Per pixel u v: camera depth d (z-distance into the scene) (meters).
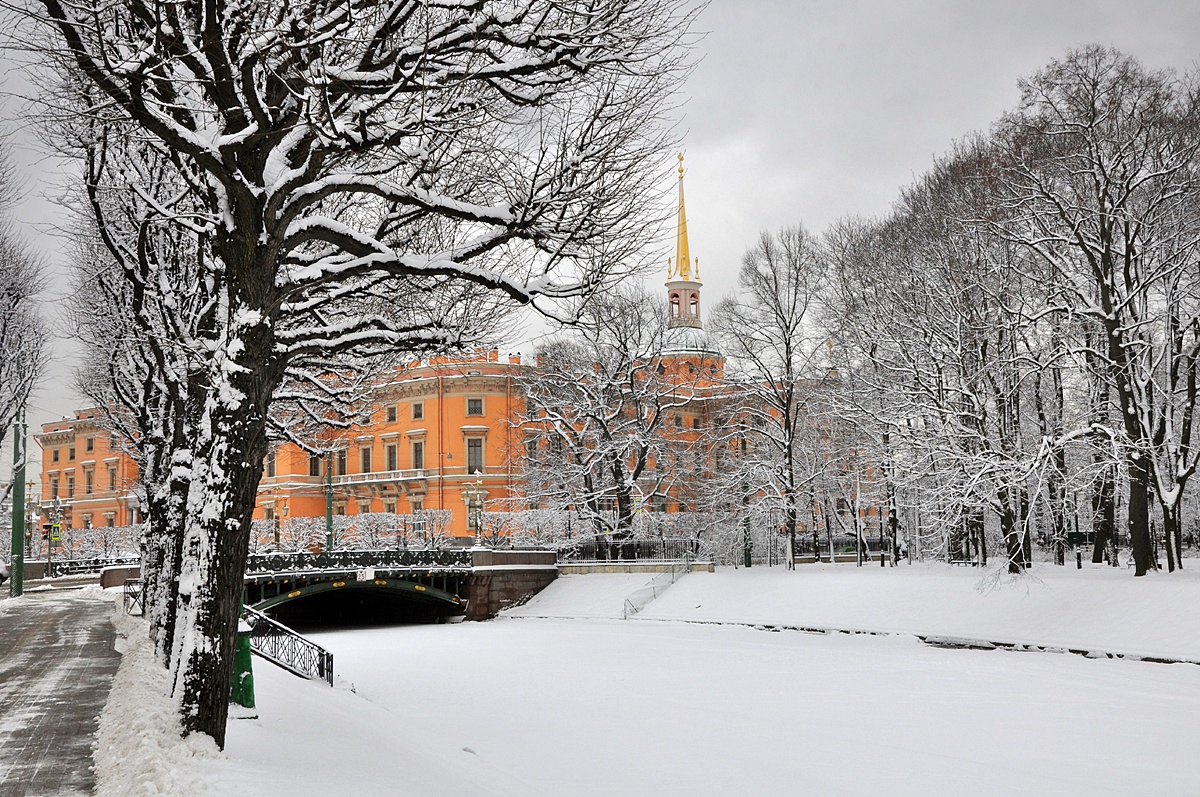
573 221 16.05
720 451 70.81
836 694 32.88
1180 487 40.44
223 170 13.32
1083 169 40.31
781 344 63.06
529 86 15.70
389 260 14.77
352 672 41.16
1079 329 45.47
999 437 43.78
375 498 94.44
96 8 13.45
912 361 48.44
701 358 74.25
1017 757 24.16
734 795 21.28
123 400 27.16
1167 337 41.06
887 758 24.45
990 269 44.78
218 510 13.23
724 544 67.50
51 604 42.25
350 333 15.62
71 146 19.58
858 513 63.06
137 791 11.04
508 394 90.06
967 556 58.16
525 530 74.25
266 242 13.94
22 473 48.59
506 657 44.94
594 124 16.64
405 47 13.96
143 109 12.96
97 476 108.12
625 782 22.27
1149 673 32.25
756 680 36.44
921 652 39.97
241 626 17.70
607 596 60.50
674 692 34.78
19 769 12.74
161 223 22.81
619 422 67.19
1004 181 42.78
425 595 62.19
